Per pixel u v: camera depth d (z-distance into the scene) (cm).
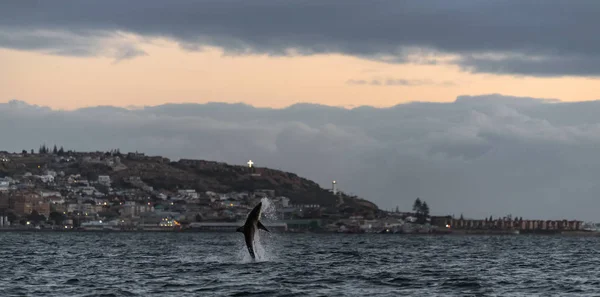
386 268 12044
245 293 8144
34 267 11919
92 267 11919
